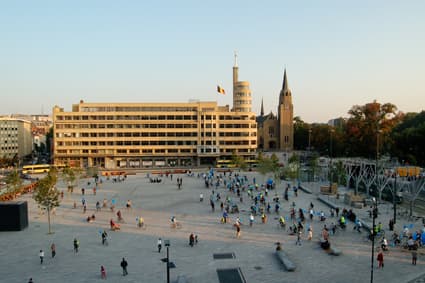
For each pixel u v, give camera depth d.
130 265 34.94
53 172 86.25
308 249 39.53
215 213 59.56
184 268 34.00
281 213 58.81
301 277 31.48
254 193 81.44
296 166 106.38
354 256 36.97
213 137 155.38
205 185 95.62
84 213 60.38
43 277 31.94
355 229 47.12
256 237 44.56
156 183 101.19
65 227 50.47
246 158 157.50
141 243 42.38
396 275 31.75
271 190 86.81
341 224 47.53
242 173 125.50
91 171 124.00
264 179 105.12
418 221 51.69
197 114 155.38
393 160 118.62
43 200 48.03
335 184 80.19
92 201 72.50
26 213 50.12
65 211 62.16
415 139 113.69
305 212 59.38
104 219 55.59
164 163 155.62
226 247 40.53
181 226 50.59
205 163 159.38
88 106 153.88
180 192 84.19
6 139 193.38
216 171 133.75
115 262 35.81
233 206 60.09
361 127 117.12
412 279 30.80
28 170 125.50
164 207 65.44
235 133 156.88
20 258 37.12
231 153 156.00
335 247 38.44
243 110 168.25
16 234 46.75
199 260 36.19
